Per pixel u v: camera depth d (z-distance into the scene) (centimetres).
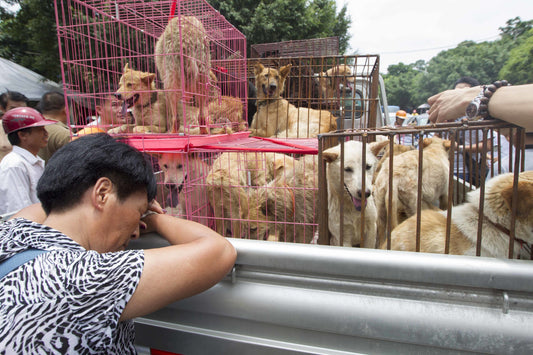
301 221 348
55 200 101
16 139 324
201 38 280
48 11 1143
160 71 296
